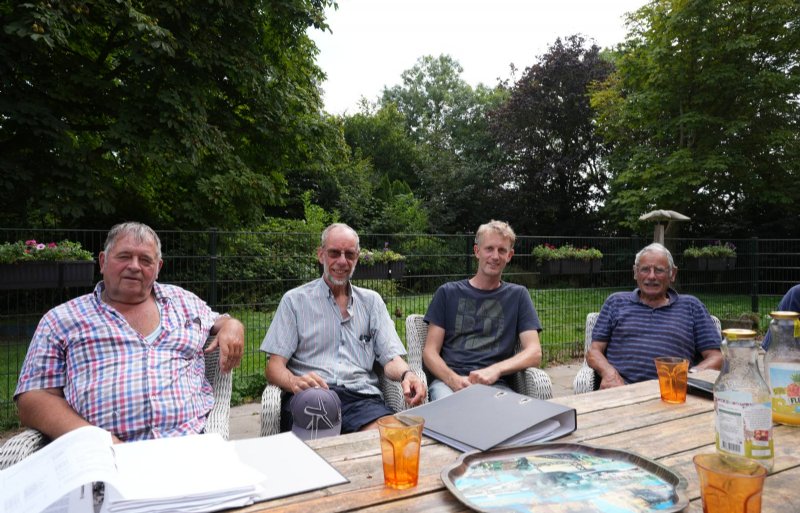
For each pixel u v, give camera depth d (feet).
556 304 22.03
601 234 64.75
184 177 34.99
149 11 29.91
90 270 17.12
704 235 55.52
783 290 27.91
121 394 6.35
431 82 116.57
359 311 8.98
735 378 4.25
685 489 3.61
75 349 6.46
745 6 43.55
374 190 72.02
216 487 3.62
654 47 45.73
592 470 4.08
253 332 17.37
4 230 15.74
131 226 6.92
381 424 3.96
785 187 48.67
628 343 9.94
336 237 8.68
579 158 64.13
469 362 9.68
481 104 96.68
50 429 5.94
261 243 18.26
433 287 19.98
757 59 46.11
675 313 9.89
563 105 64.23
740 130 45.93
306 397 7.09
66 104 30.96
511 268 21.36
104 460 3.55
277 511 3.48
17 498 3.26
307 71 42.75
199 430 6.64
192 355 7.12
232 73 32.99
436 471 4.15
